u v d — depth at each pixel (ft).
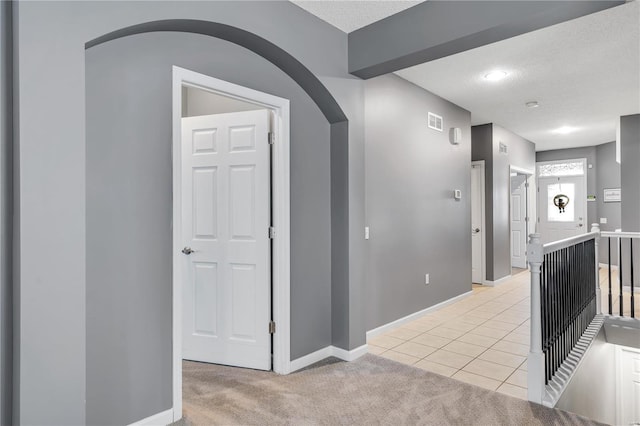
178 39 7.31
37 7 4.97
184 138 10.04
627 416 13.66
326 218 10.50
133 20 6.05
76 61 5.34
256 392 8.40
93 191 6.22
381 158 12.60
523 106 16.66
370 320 12.17
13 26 4.85
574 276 11.32
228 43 8.14
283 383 8.84
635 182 18.16
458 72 12.80
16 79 4.83
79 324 5.33
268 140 9.43
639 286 18.39
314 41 9.13
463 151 17.04
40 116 4.99
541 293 8.65
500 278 20.68
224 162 9.73
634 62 11.88
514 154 22.43
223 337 9.78
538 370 8.01
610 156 24.56
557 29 9.80
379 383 8.89
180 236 7.38
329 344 10.58
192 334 10.00
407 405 7.90
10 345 4.97
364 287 10.80
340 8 8.86
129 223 6.66
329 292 10.59
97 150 6.25
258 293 9.50
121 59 6.52
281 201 9.32
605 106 16.71
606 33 10.03
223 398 8.14
